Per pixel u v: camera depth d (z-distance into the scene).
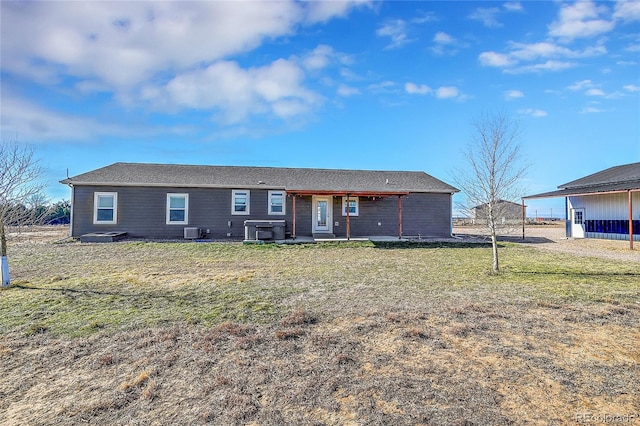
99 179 15.58
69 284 7.08
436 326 4.46
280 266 9.43
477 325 4.47
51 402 2.75
